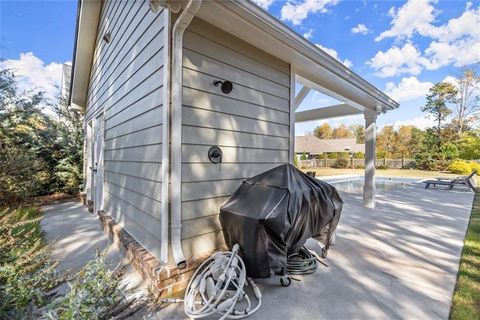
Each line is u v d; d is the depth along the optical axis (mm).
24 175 5711
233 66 2705
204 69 2422
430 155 19078
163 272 2045
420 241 3463
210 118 2479
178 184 2178
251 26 2441
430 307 1946
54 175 7422
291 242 2229
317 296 2102
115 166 3730
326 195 2615
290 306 1958
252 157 2938
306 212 2305
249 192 2383
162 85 2193
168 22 2127
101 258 1734
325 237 2852
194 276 2096
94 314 1275
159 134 2258
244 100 2836
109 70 4066
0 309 1222
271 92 3174
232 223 2162
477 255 2959
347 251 3102
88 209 5539
